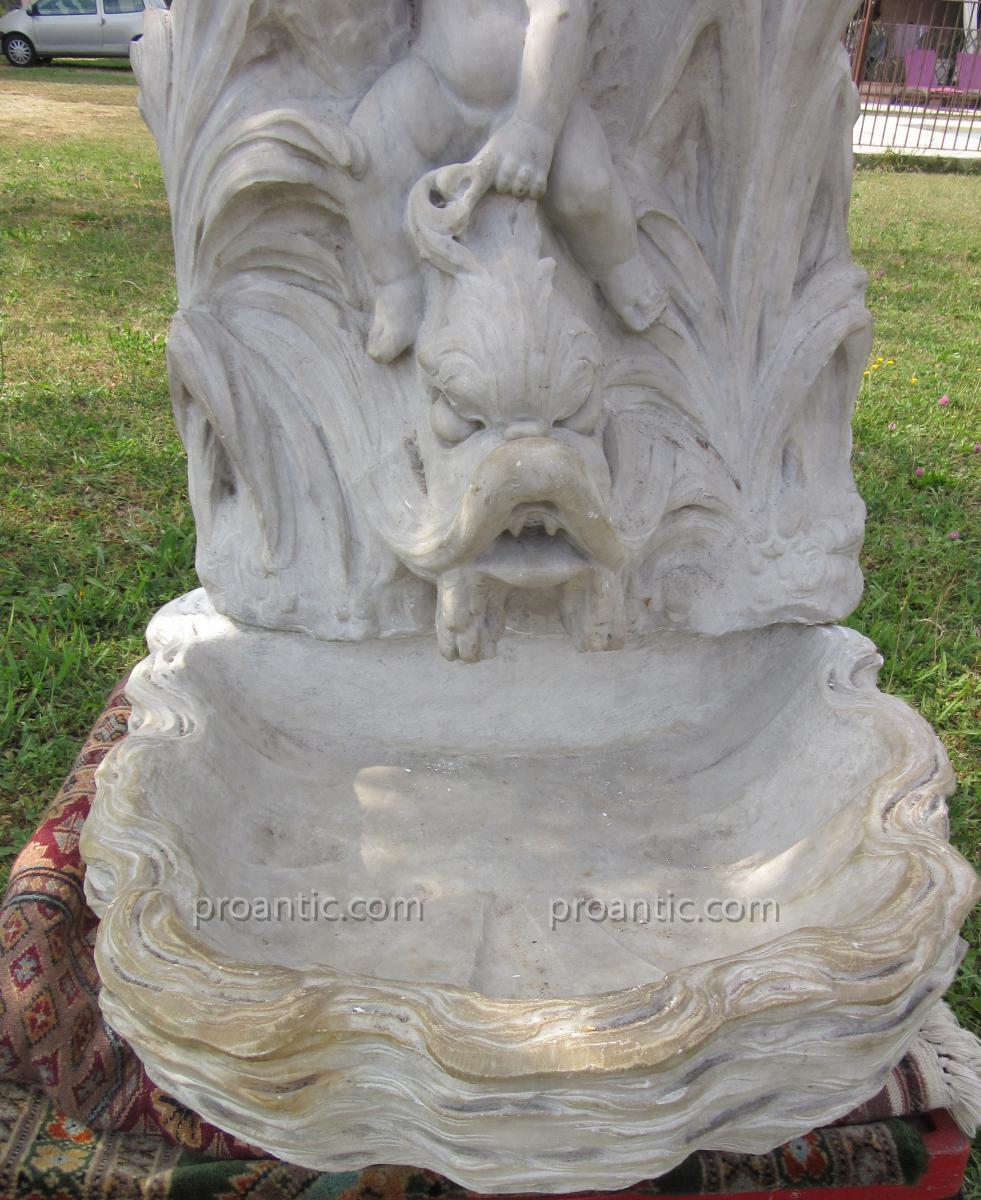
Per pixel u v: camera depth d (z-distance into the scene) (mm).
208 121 1561
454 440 1459
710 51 1548
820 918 1446
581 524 1349
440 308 1458
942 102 14562
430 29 1495
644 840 1737
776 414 1746
